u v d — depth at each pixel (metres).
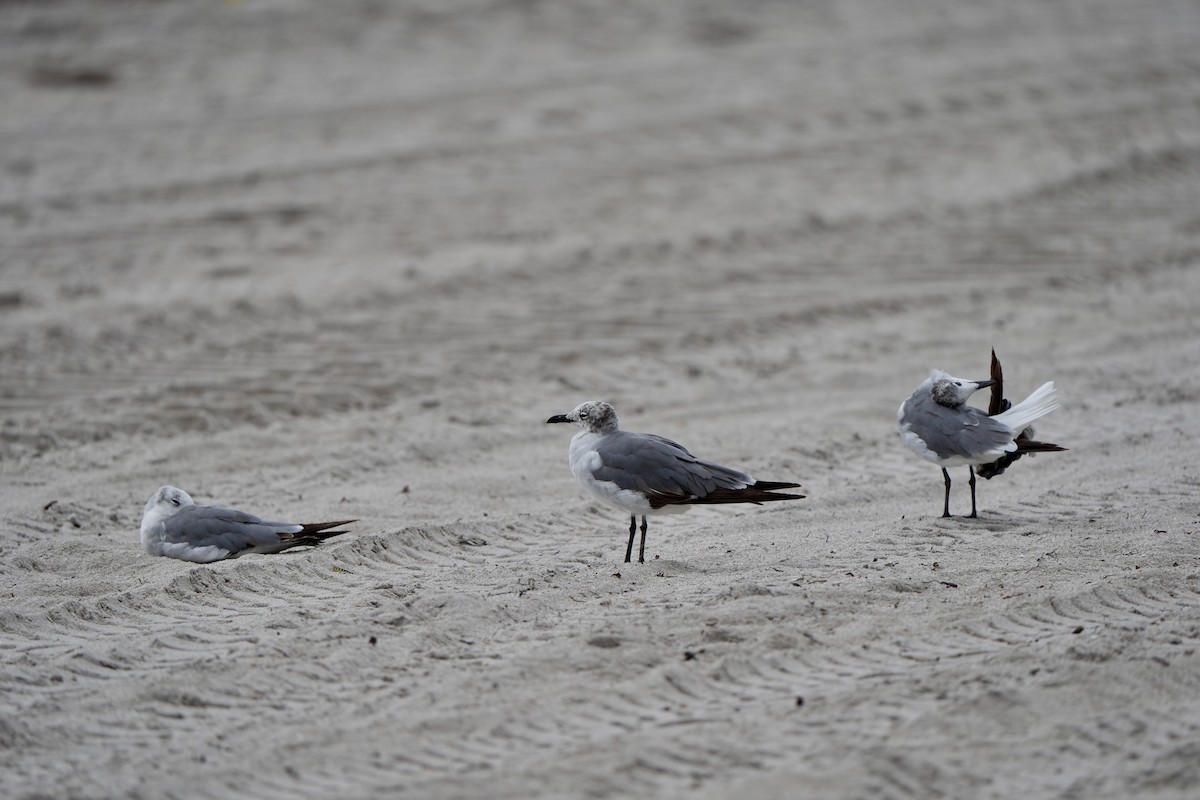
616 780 7.53
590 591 10.23
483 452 14.66
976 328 19.33
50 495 13.08
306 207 24.53
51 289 20.34
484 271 21.64
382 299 20.36
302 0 35.97
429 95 30.59
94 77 30.66
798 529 11.93
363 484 13.54
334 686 8.71
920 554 10.95
